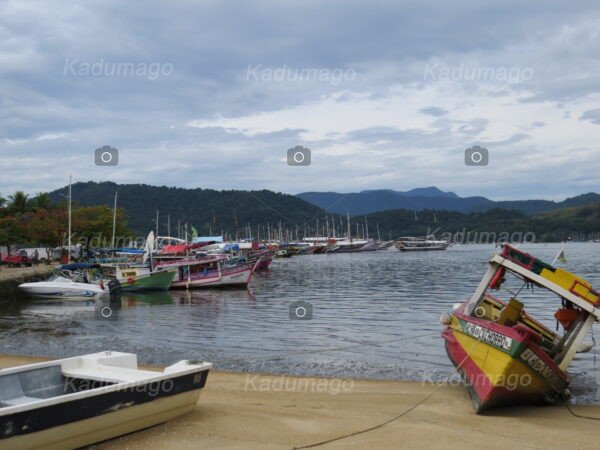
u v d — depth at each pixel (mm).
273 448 10633
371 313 32094
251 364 19094
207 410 13016
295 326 27531
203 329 27031
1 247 86125
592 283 47219
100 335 25562
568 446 10906
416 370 18141
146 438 10938
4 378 11289
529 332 12367
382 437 11359
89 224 84562
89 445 10297
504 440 11234
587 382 16594
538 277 14008
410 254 137250
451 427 12094
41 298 42125
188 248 63375
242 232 177625
